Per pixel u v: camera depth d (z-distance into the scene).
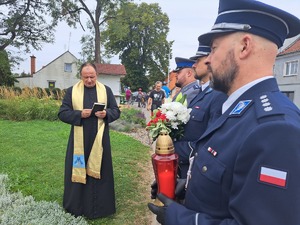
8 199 3.35
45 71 41.44
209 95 2.23
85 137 3.17
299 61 20.75
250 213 0.83
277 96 1.01
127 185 4.46
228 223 0.91
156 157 1.53
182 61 3.05
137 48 48.00
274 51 1.06
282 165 0.81
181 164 2.12
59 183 4.34
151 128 2.14
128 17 29.81
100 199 3.25
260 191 0.83
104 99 3.31
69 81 42.56
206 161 1.07
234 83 1.11
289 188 0.79
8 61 27.02
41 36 28.17
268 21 1.03
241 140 0.95
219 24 1.11
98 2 27.45
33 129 9.16
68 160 3.25
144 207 3.71
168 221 1.11
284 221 0.78
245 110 1.03
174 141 2.20
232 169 0.96
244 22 1.04
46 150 6.36
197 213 1.04
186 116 2.17
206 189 1.04
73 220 2.97
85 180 3.15
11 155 5.80
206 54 2.31
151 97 10.23
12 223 2.74
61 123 10.98
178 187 1.52
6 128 9.14
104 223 3.21
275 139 0.84
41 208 3.14
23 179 4.36
